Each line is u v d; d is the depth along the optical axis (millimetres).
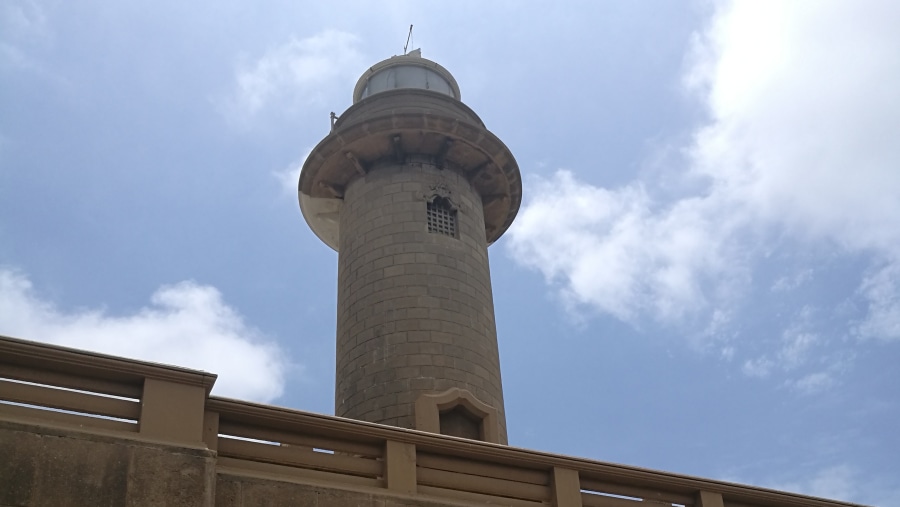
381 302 25547
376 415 23750
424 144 28109
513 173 29312
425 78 31641
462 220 27828
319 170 28578
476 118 30266
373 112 29172
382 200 27469
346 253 27469
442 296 25719
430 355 24516
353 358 25172
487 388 24922
